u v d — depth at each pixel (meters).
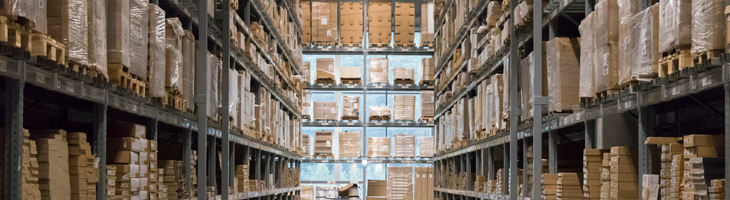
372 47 19.17
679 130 6.25
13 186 3.68
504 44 8.72
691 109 6.11
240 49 9.30
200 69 7.47
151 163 6.09
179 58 6.38
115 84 5.01
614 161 5.48
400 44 19.05
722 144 4.22
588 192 6.06
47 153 4.19
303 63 18.91
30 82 3.86
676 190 4.40
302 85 16.80
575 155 7.64
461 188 12.50
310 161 18.72
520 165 10.22
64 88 4.27
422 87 18.86
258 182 11.23
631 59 4.88
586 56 5.82
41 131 4.43
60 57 4.00
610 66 5.25
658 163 5.04
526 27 7.93
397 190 17.17
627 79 4.92
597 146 6.26
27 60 3.76
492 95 9.44
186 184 7.20
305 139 18.66
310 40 19.06
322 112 19.02
